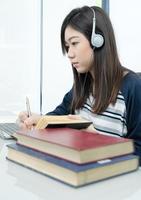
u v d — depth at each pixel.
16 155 0.70
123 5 1.77
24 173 0.64
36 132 0.71
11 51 2.00
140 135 0.95
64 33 0.99
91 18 0.97
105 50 0.99
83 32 0.96
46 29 2.03
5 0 1.98
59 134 0.69
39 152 0.64
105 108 1.02
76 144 0.58
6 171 0.65
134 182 0.59
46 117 0.85
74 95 1.16
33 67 2.03
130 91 0.98
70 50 0.99
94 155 0.58
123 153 0.64
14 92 2.00
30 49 2.03
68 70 2.00
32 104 2.01
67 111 1.25
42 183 0.58
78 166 0.56
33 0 2.02
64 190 0.55
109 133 1.01
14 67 2.00
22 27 2.02
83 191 0.54
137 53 1.76
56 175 0.59
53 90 2.05
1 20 1.97
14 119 1.69
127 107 0.98
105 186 0.57
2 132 1.10
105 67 0.99
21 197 0.52
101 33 0.99
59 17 1.99
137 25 1.74
